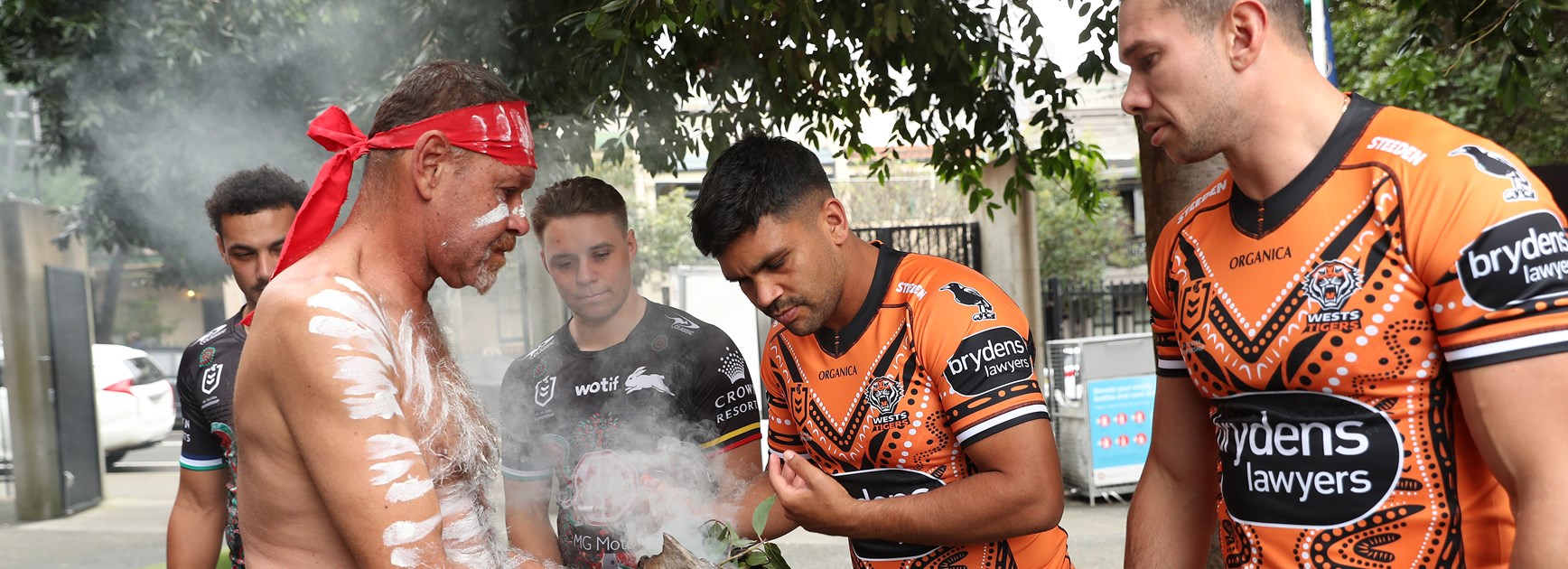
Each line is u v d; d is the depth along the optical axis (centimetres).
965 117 414
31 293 816
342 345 137
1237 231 149
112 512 870
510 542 243
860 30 345
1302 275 140
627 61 303
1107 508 729
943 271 192
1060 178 478
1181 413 172
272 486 144
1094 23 344
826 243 186
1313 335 139
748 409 242
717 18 309
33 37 521
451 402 160
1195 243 156
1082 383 744
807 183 184
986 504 176
